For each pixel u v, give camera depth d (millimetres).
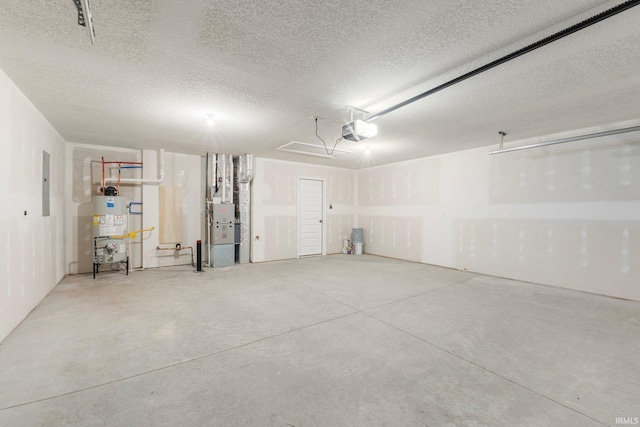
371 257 7258
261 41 2039
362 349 2422
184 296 3854
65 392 1820
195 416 1626
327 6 1677
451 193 5859
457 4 1652
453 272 5453
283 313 3244
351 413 1663
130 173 5465
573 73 2480
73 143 4973
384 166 7422
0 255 2471
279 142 5039
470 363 2211
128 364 2160
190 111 3447
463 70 2457
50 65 2387
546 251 4535
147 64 2367
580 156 4203
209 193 5980
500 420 1607
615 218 3902
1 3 1642
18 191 2865
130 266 5477
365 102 3150
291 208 7059
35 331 2709
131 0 1616
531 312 3299
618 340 2596
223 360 2232
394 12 1729
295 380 1979
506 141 4930
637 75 2514
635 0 1487
